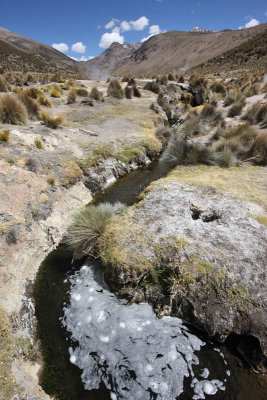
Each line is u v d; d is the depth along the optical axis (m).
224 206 4.89
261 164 7.27
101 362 3.11
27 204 5.12
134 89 18.02
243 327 3.17
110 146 9.09
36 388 2.79
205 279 3.51
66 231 5.51
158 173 8.56
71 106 13.35
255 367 2.97
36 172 6.25
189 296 3.47
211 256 3.75
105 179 7.92
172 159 7.96
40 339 3.41
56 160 7.16
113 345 3.26
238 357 3.11
